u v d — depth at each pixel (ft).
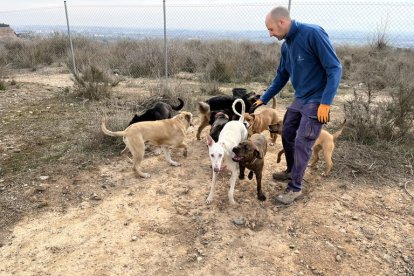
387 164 17.49
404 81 30.86
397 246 11.91
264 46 60.75
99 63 43.62
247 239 12.44
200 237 12.59
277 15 12.25
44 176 16.60
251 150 13.62
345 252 11.65
